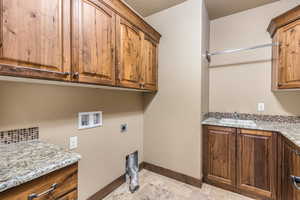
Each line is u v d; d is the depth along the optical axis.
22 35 0.77
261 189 1.61
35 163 0.72
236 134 1.74
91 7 1.13
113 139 1.85
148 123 2.32
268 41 2.03
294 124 1.81
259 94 2.07
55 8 0.92
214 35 2.40
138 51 1.69
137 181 2.00
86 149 1.52
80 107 1.46
